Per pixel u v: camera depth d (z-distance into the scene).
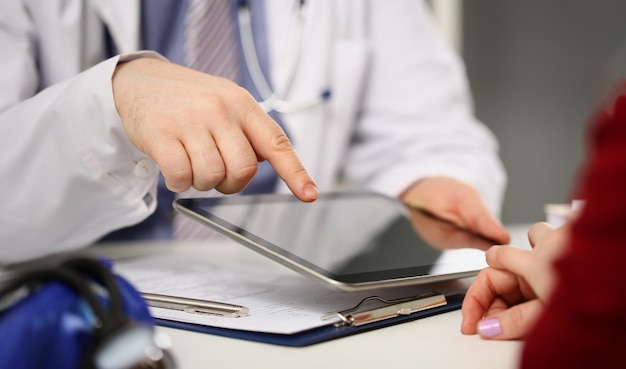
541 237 0.45
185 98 0.55
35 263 0.79
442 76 1.22
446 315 0.49
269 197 0.70
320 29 1.13
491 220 0.70
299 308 0.49
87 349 0.31
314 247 0.54
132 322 0.32
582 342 0.26
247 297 0.53
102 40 0.98
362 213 0.71
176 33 1.02
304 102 1.09
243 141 0.52
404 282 0.48
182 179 0.52
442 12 2.04
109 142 0.63
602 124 0.26
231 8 1.07
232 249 0.82
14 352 0.31
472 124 1.20
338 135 1.15
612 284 0.25
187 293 0.55
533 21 2.05
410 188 0.87
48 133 0.68
